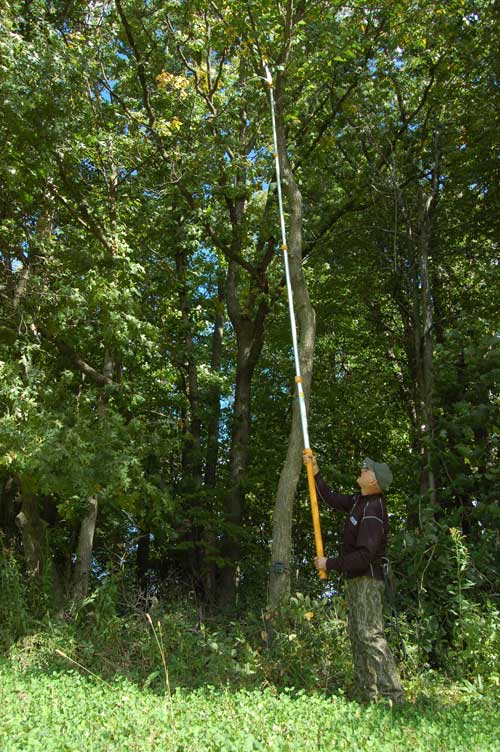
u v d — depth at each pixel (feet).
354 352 63.67
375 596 20.26
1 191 37.93
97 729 15.10
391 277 52.90
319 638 24.72
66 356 42.47
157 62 48.19
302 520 58.03
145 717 15.93
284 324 59.52
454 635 26.94
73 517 40.88
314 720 16.12
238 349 55.62
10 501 43.06
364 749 13.71
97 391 39.88
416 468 35.35
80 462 33.73
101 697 18.45
